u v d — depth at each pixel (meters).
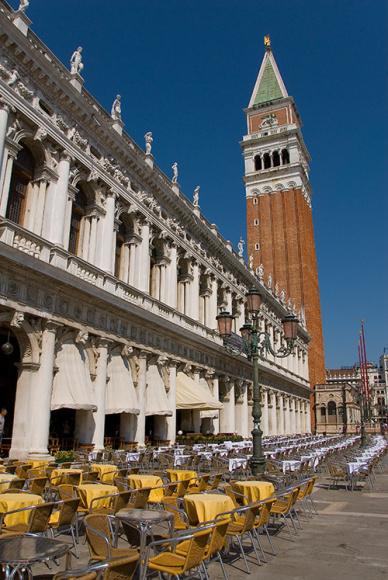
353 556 11.42
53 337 25.06
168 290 40.41
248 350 23.67
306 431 92.50
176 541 8.24
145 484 14.75
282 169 109.56
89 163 30.45
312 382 101.12
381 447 39.25
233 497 13.47
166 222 40.88
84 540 12.13
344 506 18.61
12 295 22.70
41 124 26.45
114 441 32.84
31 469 16.69
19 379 23.98
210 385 46.56
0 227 22.73
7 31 23.94
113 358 30.94
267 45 128.38
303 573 10.13
